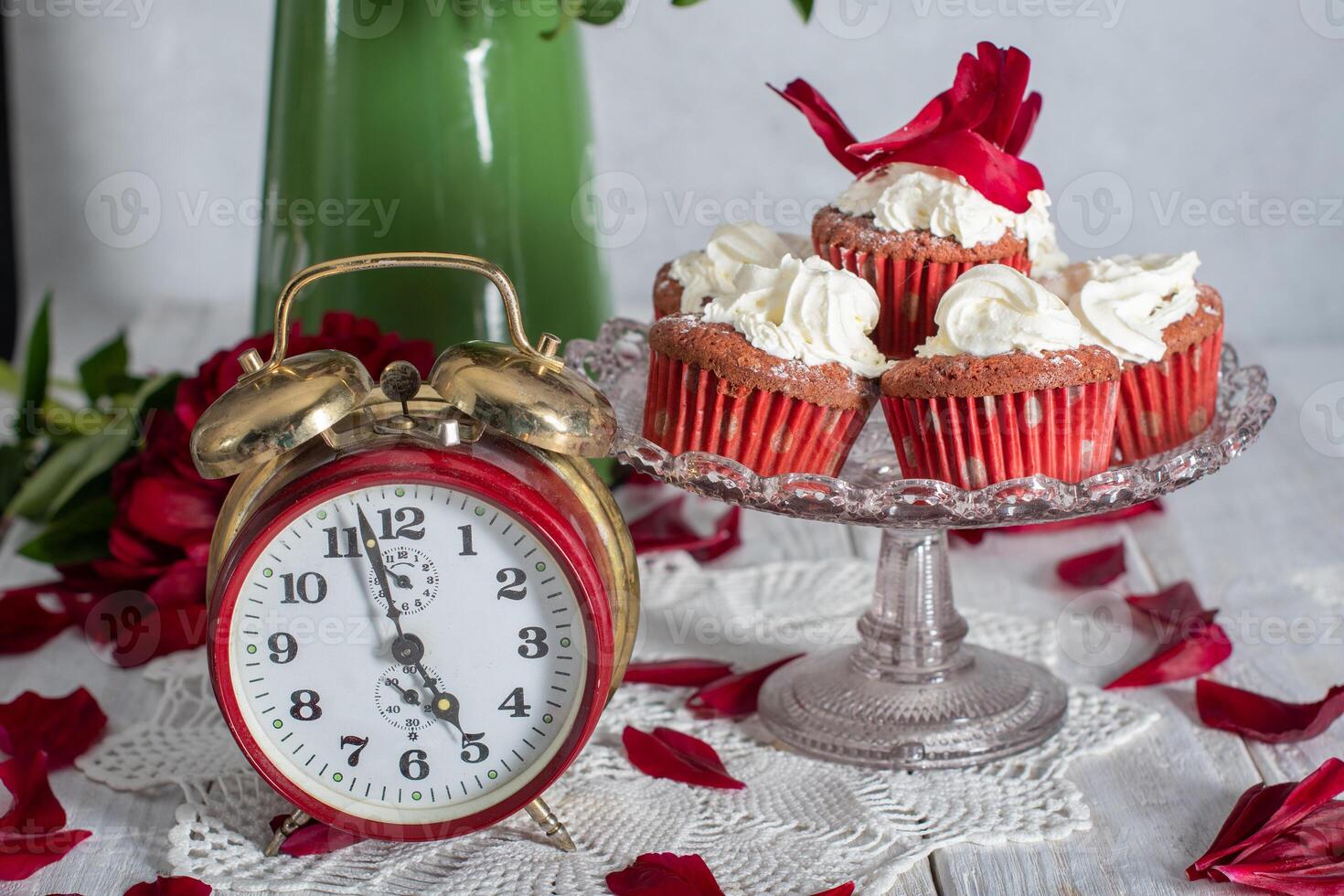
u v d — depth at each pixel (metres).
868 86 1.52
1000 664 1.07
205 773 1.01
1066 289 1.04
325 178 1.17
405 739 0.96
